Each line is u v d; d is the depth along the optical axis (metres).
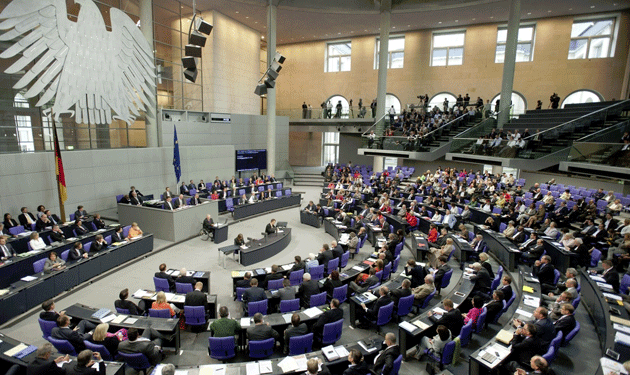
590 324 7.44
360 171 26.05
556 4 20.23
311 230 16.14
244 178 23.47
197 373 5.29
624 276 8.17
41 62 11.85
